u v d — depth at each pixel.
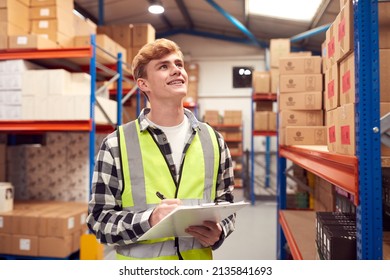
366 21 1.00
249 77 8.43
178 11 7.42
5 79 3.04
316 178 3.01
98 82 4.40
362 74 0.99
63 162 3.60
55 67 3.74
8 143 3.92
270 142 8.29
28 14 3.26
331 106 1.42
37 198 3.66
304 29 6.46
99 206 1.25
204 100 8.62
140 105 5.16
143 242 1.22
